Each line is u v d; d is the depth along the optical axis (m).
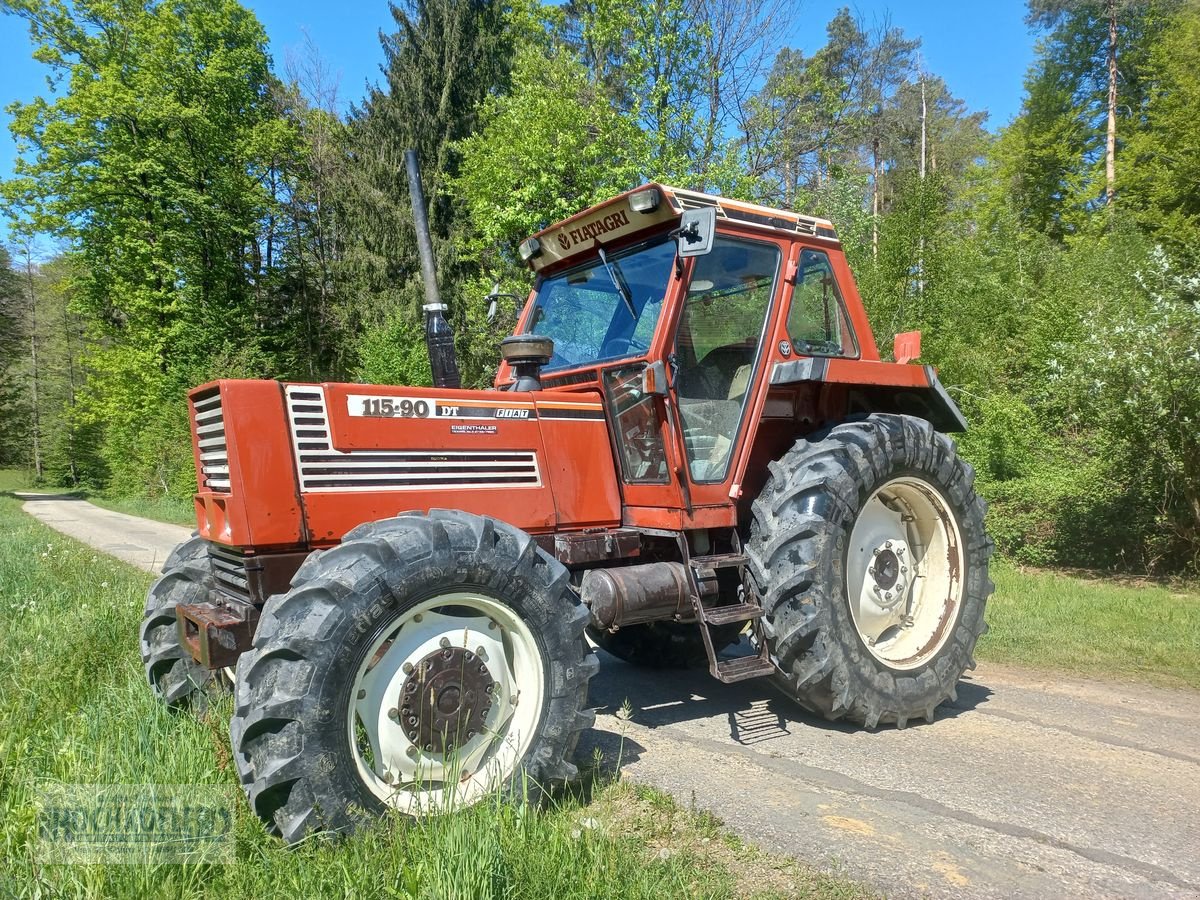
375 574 2.53
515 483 3.48
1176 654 5.11
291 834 2.33
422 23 22.02
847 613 3.73
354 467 3.07
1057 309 11.05
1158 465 7.53
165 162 23.62
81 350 41.81
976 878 2.44
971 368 9.80
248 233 24.92
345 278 23.97
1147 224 17.14
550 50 15.62
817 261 4.38
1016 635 5.58
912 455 4.08
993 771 3.34
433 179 20.98
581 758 3.46
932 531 4.34
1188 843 2.69
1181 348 7.12
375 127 22.33
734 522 3.89
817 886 2.37
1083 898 2.34
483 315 15.39
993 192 25.19
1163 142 18.00
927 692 3.96
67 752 2.86
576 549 3.54
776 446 4.26
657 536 3.79
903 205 9.79
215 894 2.14
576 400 3.75
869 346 4.54
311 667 2.39
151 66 23.00
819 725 3.97
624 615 3.49
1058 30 26.06
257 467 2.88
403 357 19.27
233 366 21.55
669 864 2.39
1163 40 19.55
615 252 4.09
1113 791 3.13
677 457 3.66
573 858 2.27
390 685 2.62
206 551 3.72
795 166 14.35
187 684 3.55
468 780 2.72
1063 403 9.25
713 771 3.33
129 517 18.72
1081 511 8.20
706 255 3.85
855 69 17.80
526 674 2.87
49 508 22.22
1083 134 24.38
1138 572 7.84
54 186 22.91
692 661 4.82
